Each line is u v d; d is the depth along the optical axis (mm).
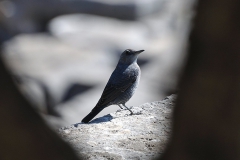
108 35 40500
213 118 4008
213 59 3973
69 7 44531
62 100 30359
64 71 32344
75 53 36188
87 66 33469
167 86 29281
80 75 31734
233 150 3998
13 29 42094
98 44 38312
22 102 4012
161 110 12820
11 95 3953
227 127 3980
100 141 10812
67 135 11234
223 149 4027
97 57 35219
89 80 31250
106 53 36406
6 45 38438
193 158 4117
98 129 11594
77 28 42719
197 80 4035
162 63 33500
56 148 4188
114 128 11656
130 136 11125
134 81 13992
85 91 30953
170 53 34938
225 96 3961
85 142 10758
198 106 4047
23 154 3979
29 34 42531
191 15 4344
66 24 43281
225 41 3912
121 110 13039
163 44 38844
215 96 3984
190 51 4098
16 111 3963
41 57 35219
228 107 3961
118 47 37750
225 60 3939
